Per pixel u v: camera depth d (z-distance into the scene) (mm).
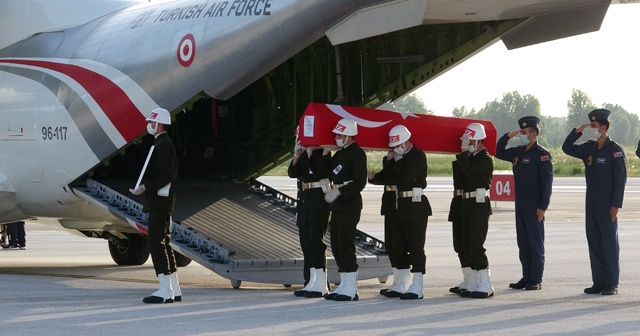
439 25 16875
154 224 13453
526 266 15750
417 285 14180
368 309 12859
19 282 16359
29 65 17766
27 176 17547
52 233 30531
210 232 15766
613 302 13914
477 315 12352
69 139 16906
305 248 14750
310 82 18078
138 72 16328
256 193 18359
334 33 15000
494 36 16359
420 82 17203
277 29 15125
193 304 13289
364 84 17656
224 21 15609
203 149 19281
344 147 13883
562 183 69250
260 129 18703
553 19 15969
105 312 12406
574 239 26750
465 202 14508
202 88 15828
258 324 11422
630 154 111562
